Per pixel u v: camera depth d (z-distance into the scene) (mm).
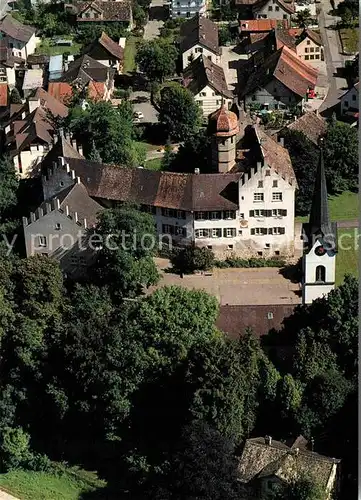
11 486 194750
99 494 190750
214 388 181000
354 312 189500
